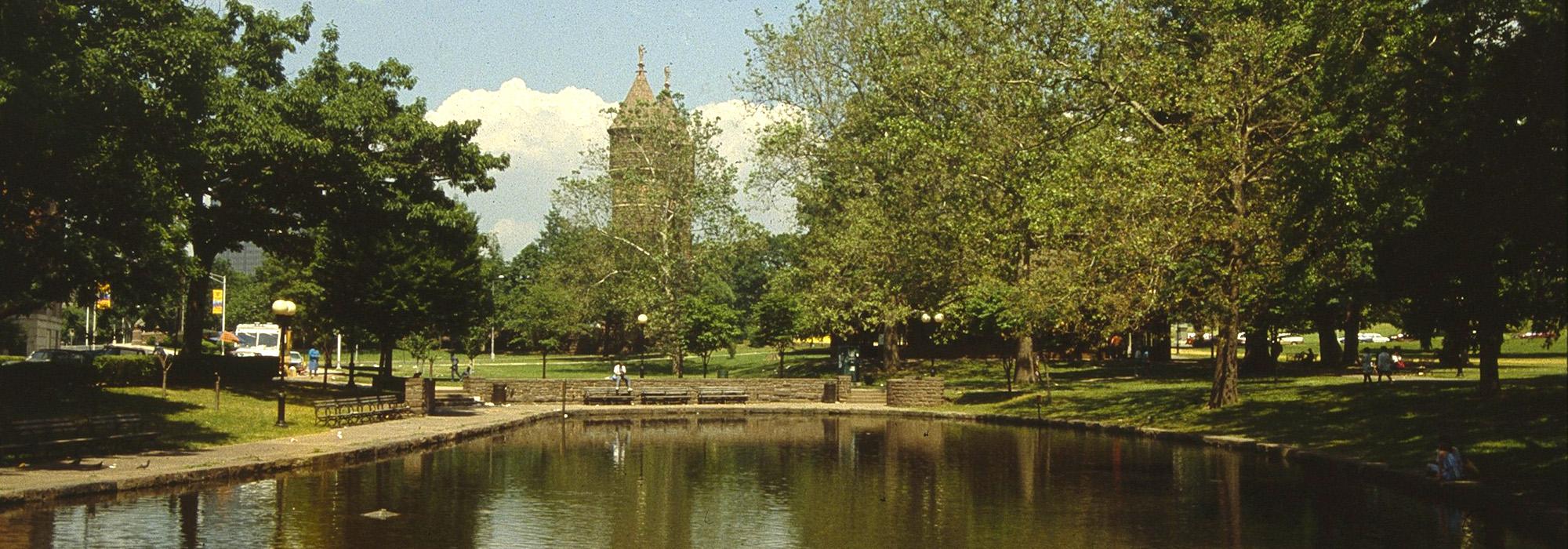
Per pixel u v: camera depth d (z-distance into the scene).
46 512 17.94
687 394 51.59
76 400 32.78
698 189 64.75
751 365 76.62
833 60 55.91
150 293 30.64
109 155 27.36
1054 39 40.88
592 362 90.56
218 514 18.28
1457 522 18.20
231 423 31.34
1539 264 22.73
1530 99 19.64
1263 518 18.89
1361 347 84.00
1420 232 27.22
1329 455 25.64
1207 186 34.03
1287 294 40.62
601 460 28.38
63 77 24.83
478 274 51.84
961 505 20.58
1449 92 23.72
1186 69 36.06
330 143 37.50
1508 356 60.41
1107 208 34.16
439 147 40.69
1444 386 36.09
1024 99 41.19
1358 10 28.11
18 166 24.95
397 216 40.47
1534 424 25.91
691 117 65.69
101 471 21.22
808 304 55.22
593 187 66.00
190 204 35.78
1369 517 18.84
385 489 21.92
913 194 47.22
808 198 56.19
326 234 43.84
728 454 30.00
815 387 52.94
